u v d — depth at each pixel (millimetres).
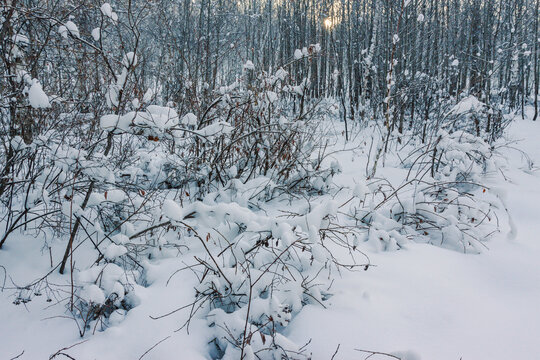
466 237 3006
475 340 1889
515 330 1973
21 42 3125
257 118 4215
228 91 4402
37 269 2457
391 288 2340
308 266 2559
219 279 2264
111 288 2090
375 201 3986
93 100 3830
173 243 2879
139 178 4109
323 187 4301
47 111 3307
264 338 1770
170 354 1767
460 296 2291
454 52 14875
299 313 2143
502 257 2875
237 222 2592
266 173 4477
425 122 8258
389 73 5312
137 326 1948
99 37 3023
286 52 17094
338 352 1790
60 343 1830
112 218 3023
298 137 4656
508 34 15211
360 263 2656
